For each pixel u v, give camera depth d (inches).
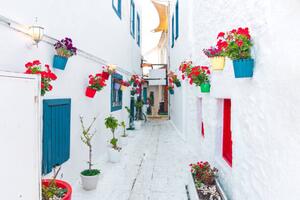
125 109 431.8
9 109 72.4
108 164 247.3
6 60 102.9
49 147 140.0
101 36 255.3
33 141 83.2
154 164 247.3
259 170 86.8
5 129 70.9
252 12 94.4
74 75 181.3
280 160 71.0
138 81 514.0
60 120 155.9
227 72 134.9
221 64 138.7
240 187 108.3
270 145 77.8
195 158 264.8
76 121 185.9
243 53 92.5
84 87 203.6
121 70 382.6
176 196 169.9
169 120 654.5
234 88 118.0
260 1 86.4
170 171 224.8
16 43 109.2
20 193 76.9
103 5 262.7
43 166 132.9
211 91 177.8
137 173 219.3
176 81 401.1
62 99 158.1
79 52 189.9
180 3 391.2
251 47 94.4
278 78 72.4
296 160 62.4
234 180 117.4
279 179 71.5
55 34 148.3
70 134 174.4
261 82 85.5
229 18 129.7
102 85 202.1
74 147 182.2
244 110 103.2
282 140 69.9
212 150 176.4
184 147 325.7
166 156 279.4
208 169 161.9
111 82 302.7
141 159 267.3
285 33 68.2
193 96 288.7
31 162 82.1
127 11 440.1
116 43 336.2
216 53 142.7
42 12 132.1
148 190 180.4
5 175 70.8
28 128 80.7
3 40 100.8
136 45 573.0
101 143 256.1
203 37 217.6
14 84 74.4
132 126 508.1
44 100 134.6
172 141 369.1
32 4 122.0
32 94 82.4
